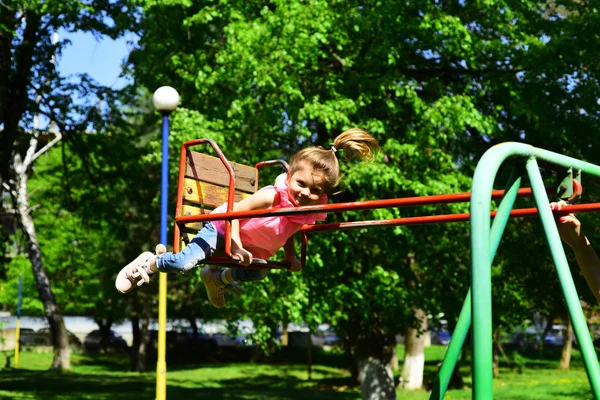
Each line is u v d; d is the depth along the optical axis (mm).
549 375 29000
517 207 13695
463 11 14742
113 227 23859
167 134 11844
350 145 3783
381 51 12844
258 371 31766
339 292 13391
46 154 31688
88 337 41281
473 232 1999
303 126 12828
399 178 12680
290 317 13078
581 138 13898
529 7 14547
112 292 31281
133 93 20875
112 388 22125
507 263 14992
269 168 14195
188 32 14828
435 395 2320
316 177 3689
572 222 2996
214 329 48938
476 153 14320
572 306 2230
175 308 31453
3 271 26484
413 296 13961
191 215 3637
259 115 13195
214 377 28953
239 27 13102
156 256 3822
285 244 4156
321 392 22234
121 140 22062
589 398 19609
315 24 12648
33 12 18234
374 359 15844
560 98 13992
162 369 12344
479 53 13656
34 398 18719
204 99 14688
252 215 3383
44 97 21047
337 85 13297
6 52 19141
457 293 14570
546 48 13305
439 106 12750
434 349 44156
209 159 3963
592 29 13125
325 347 42750
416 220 3830
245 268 3896
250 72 12828
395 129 13961
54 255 31750
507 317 16406
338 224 4066
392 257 13727
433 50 13797
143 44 16766
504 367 32125
